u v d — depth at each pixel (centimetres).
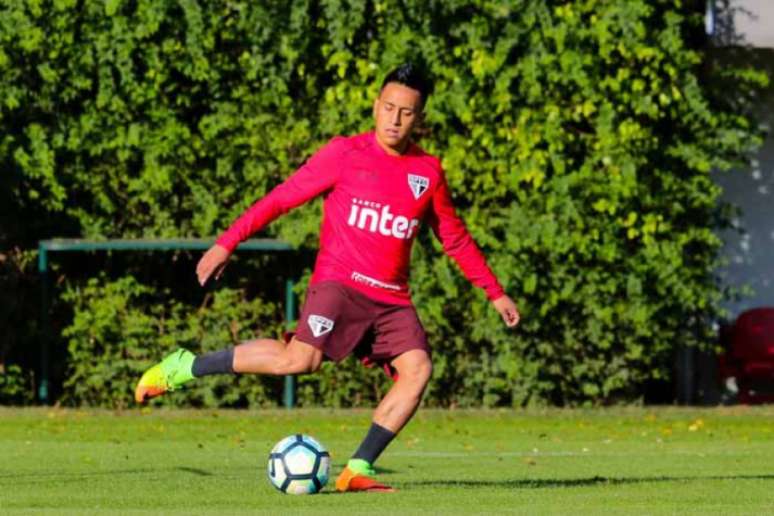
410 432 5228
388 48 5762
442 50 5766
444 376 5969
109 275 5978
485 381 5975
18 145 5819
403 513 2430
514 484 3250
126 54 5756
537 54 5766
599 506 2639
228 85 5859
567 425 5491
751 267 6675
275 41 5800
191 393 5975
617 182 5809
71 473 3653
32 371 6019
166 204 5938
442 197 2909
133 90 5803
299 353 2834
